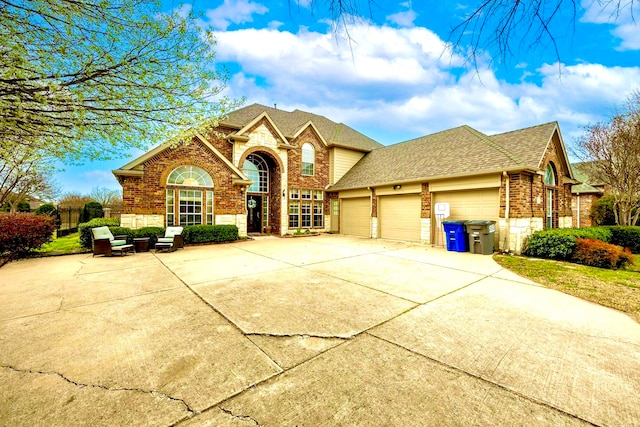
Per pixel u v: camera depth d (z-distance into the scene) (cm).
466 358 299
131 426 204
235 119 1631
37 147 501
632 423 208
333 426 204
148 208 1172
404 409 222
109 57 421
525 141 1126
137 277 651
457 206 1143
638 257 971
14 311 438
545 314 425
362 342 335
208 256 938
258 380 260
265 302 477
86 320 402
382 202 1469
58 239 1463
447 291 542
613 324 389
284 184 1623
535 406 226
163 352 312
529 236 1011
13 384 254
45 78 400
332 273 687
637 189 1299
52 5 363
